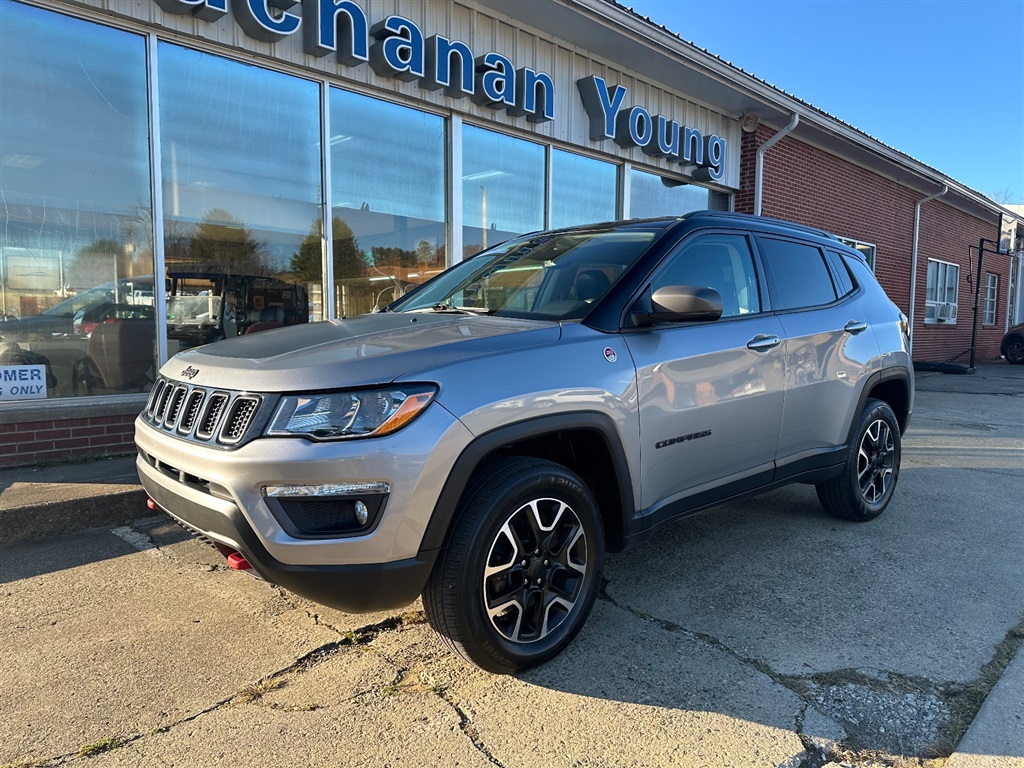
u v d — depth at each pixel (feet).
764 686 8.29
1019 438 24.71
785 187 38.88
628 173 31.83
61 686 8.19
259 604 10.43
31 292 17.22
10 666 8.62
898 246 50.90
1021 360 65.10
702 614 10.16
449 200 25.21
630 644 9.27
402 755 7.01
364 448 7.03
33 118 17.02
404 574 7.30
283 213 21.15
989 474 19.08
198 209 19.54
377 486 7.06
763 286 12.11
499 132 26.76
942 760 7.02
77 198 17.69
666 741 7.24
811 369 12.34
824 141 40.11
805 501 16.12
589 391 8.63
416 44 22.39
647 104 31.73
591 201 30.60
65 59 17.26
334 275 22.31
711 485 10.72
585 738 7.29
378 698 8.04
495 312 10.50
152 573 11.56
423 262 24.85
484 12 24.84
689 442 10.11
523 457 8.42
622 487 9.18
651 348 9.64
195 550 12.59
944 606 10.50
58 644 9.18
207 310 19.88
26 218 17.07
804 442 12.48
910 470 19.58
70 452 17.06
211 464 7.39
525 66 26.48
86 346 17.98
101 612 10.14
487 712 7.76
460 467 7.48
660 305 9.30
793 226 13.74
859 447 13.74
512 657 8.20
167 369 9.39
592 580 8.99
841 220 43.86
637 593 10.89
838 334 13.07
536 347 8.52
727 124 36.27
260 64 20.03
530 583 8.39
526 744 7.19
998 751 7.09
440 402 7.43
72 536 13.26
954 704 7.97
